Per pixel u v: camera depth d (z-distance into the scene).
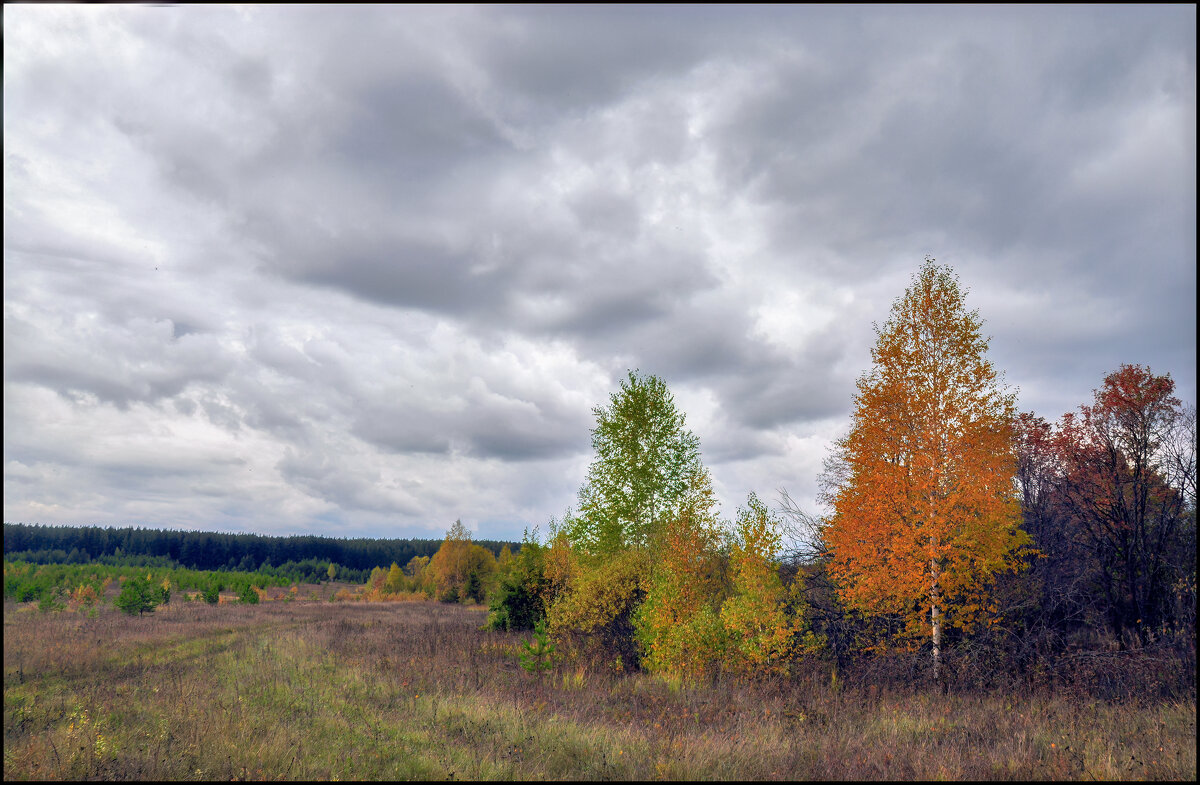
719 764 7.85
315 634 22.36
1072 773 7.49
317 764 7.52
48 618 26.39
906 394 13.72
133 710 9.79
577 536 21.14
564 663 16.64
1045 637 13.41
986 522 13.01
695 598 15.90
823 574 16.11
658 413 21.91
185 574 57.41
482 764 7.80
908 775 7.54
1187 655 11.46
